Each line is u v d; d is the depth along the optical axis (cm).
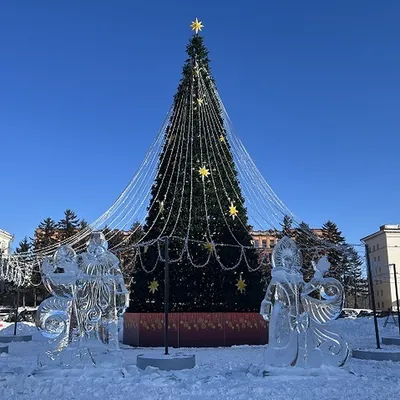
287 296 945
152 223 1664
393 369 1021
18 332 2108
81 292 981
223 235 1630
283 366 905
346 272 2895
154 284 1587
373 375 926
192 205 1636
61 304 972
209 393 748
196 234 1606
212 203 1645
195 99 1778
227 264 1602
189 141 1719
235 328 1586
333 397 718
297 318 939
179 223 1616
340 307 965
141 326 1558
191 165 1677
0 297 3897
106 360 949
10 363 1156
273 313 939
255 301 1608
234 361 1162
